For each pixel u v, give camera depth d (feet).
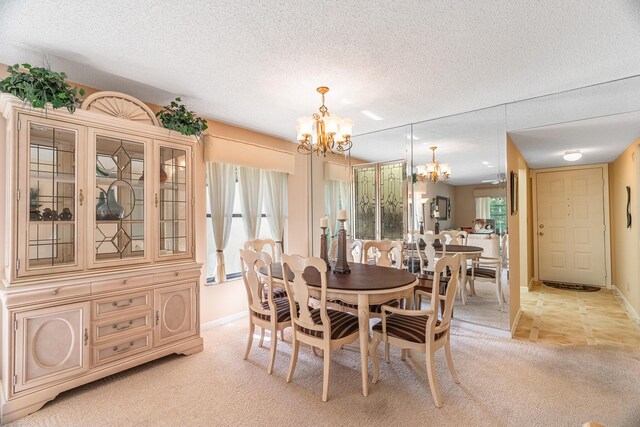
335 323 7.54
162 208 9.18
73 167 7.47
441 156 12.07
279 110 10.94
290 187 15.10
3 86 6.56
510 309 10.59
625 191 13.64
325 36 6.48
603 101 9.77
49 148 7.17
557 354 9.08
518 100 9.95
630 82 8.63
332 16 5.81
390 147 13.56
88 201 7.63
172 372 8.23
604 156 14.93
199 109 10.84
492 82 8.65
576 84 8.78
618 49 6.97
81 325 7.27
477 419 6.23
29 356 6.60
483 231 11.19
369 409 6.59
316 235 16.22
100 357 7.57
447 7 5.57
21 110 6.68
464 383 7.53
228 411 6.59
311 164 16.10
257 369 8.38
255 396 7.12
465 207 11.56
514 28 6.19
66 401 6.98
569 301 14.51
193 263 9.50
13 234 6.57
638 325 11.44
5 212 7.23
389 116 11.63
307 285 7.43
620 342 9.95
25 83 6.57
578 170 17.08
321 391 7.30
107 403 6.91
